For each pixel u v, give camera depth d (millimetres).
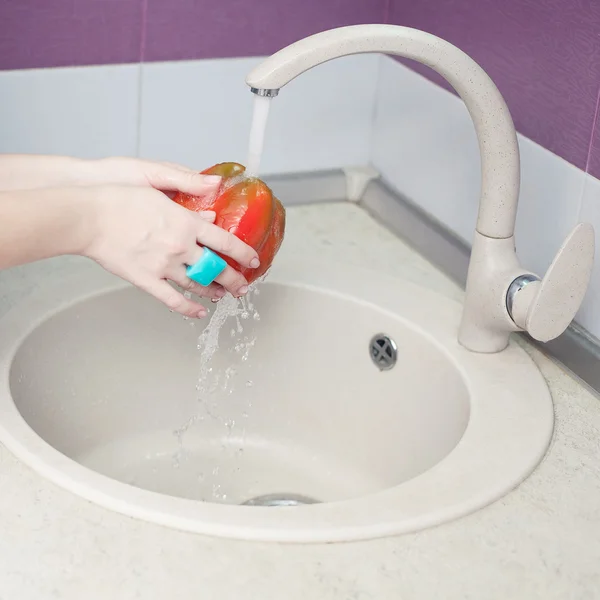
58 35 1180
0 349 983
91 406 1123
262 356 1175
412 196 1309
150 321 1137
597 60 971
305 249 1243
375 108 1366
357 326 1123
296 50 814
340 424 1163
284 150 1349
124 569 727
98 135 1252
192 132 1297
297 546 756
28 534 753
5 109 1196
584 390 995
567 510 821
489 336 1009
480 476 839
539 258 1097
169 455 1163
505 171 925
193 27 1236
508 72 1100
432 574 741
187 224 794
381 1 1310
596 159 991
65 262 1172
